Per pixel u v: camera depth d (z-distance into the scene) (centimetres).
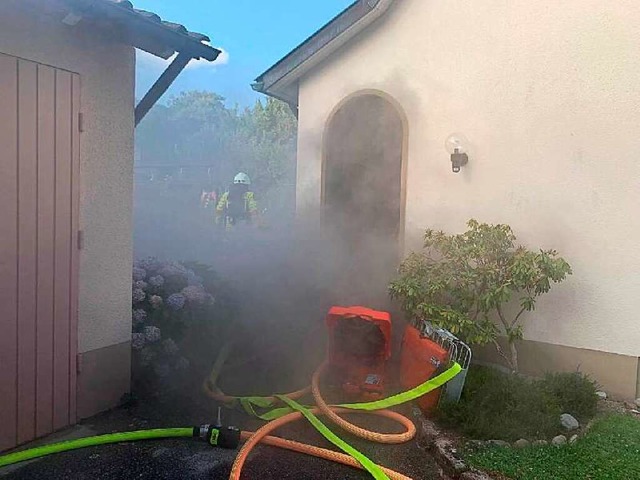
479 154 514
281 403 430
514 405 391
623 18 439
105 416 390
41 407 347
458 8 519
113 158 391
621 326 452
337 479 322
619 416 407
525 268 428
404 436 373
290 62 602
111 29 366
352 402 441
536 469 323
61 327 358
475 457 337
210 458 338
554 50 471
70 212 359
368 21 552
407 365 458
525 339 495
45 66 336
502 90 499
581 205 465
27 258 332
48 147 341
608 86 448
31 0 314
